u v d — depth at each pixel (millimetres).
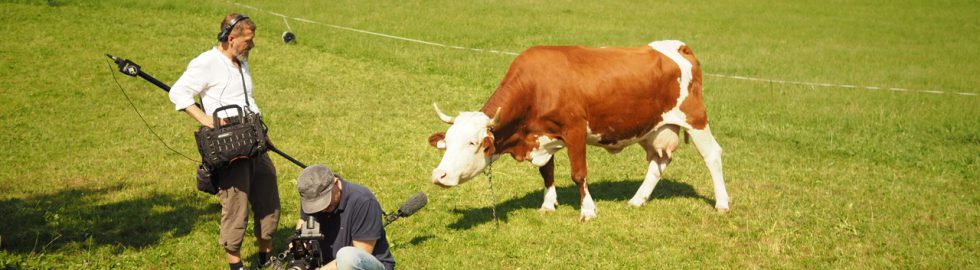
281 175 9867
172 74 15492
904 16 25953
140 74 6500
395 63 16953
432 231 8016
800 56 19641
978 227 8336
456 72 16328
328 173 5297
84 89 14070
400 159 10789
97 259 7121
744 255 7512
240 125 6223
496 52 18266
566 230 8086
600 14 24078
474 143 7680
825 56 19719
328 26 19953
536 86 8078
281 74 15750
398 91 14859
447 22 21516
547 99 8078
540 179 10070
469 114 7852
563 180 10094
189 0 21672
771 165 10867
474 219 8422
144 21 19453
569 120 8148
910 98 15391
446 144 7766
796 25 23906
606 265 7176
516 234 7910
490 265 7145
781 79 17094
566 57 8266
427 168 10383
